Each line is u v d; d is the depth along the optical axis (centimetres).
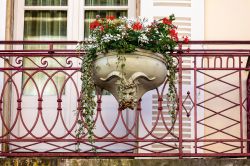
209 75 1076
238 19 1149
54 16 1189
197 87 1073
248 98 1080
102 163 988
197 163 984
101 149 1098
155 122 1065
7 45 1147
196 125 1053
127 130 1054
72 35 1181
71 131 1070
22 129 1141
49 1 1190
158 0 1139
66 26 1187
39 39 1184
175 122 1091
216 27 1147
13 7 1172
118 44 980
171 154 1002
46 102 1148
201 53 1038
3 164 992
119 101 994
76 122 1020
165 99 1105
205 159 984
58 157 1045
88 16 1187
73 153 1002
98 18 1016
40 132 1141
